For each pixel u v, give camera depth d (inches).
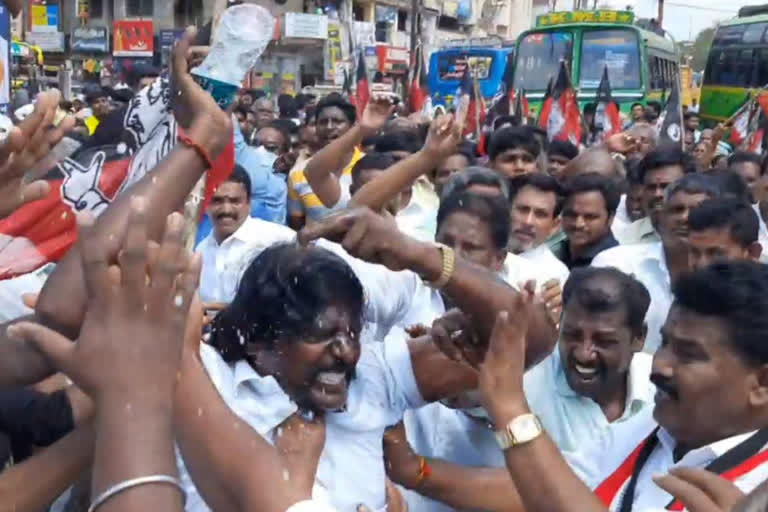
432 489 89.6
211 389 58.6
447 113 118.6
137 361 46.3
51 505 71.7
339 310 74.8
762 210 211.8
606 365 104.3
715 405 73.7
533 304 74.0
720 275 73.6
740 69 738.8
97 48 1306.6
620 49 626.2
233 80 65.1
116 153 77.8
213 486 57.4
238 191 159.6
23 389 74.7
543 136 265.3
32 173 78.6
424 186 201.3
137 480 44.8
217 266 159.3
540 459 64.0
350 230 70.1
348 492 77.6
